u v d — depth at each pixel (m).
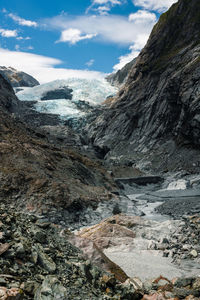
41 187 31.30
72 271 8.05
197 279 9.63
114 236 18.86
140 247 17.48
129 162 104.62
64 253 9.50
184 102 93.31
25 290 5.87
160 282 10.15
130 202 40.66
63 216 28.34
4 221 8.90
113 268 11.15
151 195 57.59
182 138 98.00
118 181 72.12
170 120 108.69
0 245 6.97
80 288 7.25
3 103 119.56
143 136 118.12
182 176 77.19
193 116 88.88
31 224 10.20
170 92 105.69
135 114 127.94
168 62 126.06
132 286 8.70
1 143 36.59
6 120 52.78
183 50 121.50
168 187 66.88
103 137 135.75
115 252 16.47
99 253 11.52
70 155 52.88
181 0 143.38
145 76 140.88
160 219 31.45
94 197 36.47
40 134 65.94
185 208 36.09
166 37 141.62
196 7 135.62
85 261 9.39
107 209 33.75
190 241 17.42
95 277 8.56
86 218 30.03
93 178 50.53
